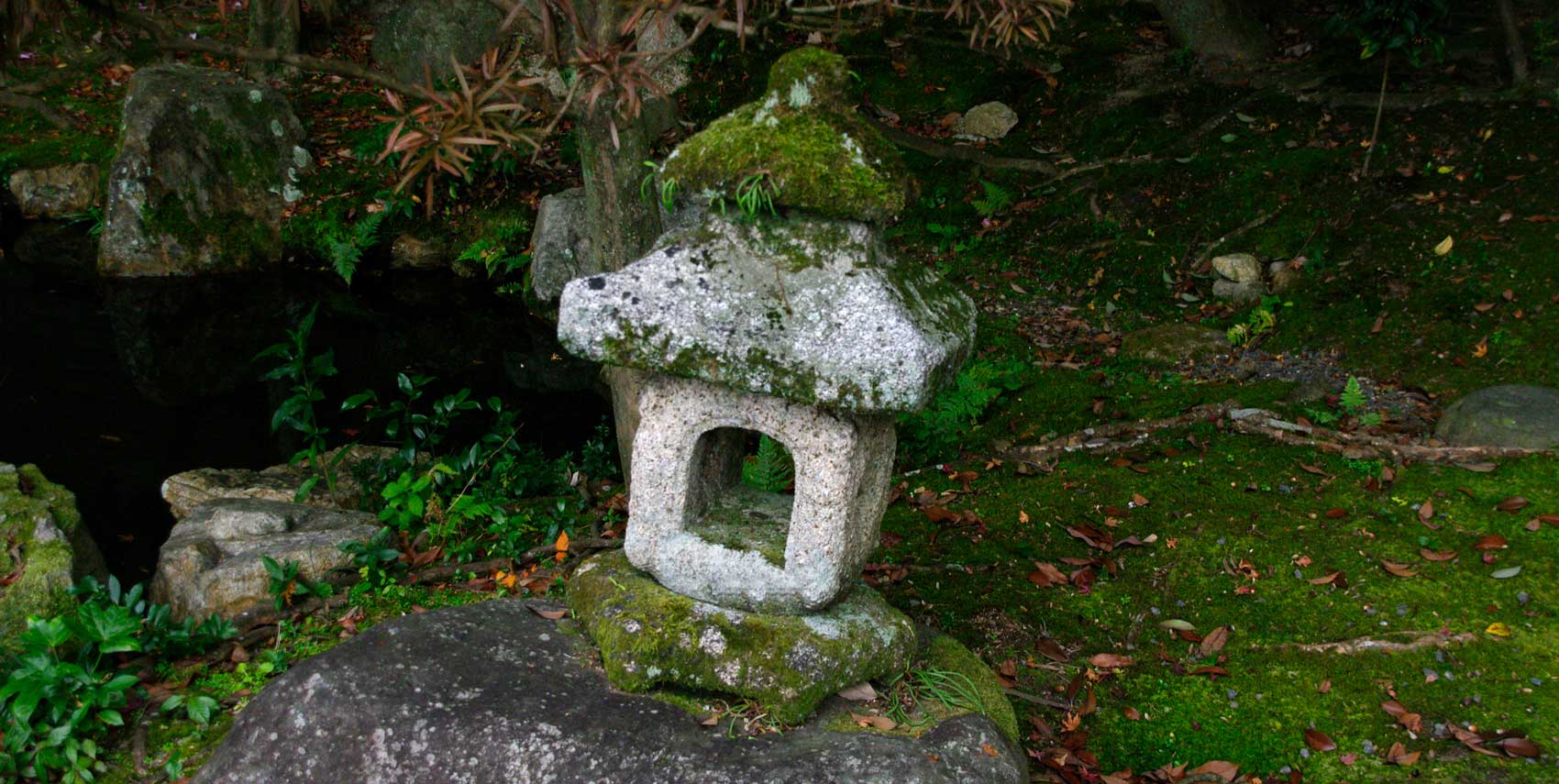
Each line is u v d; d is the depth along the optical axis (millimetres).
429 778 2854
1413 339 6188
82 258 9008
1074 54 9305
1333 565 4430
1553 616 4047
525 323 8266
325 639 3982
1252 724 3668
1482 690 3734
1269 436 5461
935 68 9570
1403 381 5914
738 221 2949
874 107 9359
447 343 7887
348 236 8805
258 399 7039
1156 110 8570
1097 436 5605
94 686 3486
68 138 9695
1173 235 7605
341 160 9281
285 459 6148
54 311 8086
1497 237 6648
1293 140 7895
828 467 2971
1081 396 6066
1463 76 7902
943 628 4160
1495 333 5984
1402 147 7488
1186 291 7227
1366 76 8141
